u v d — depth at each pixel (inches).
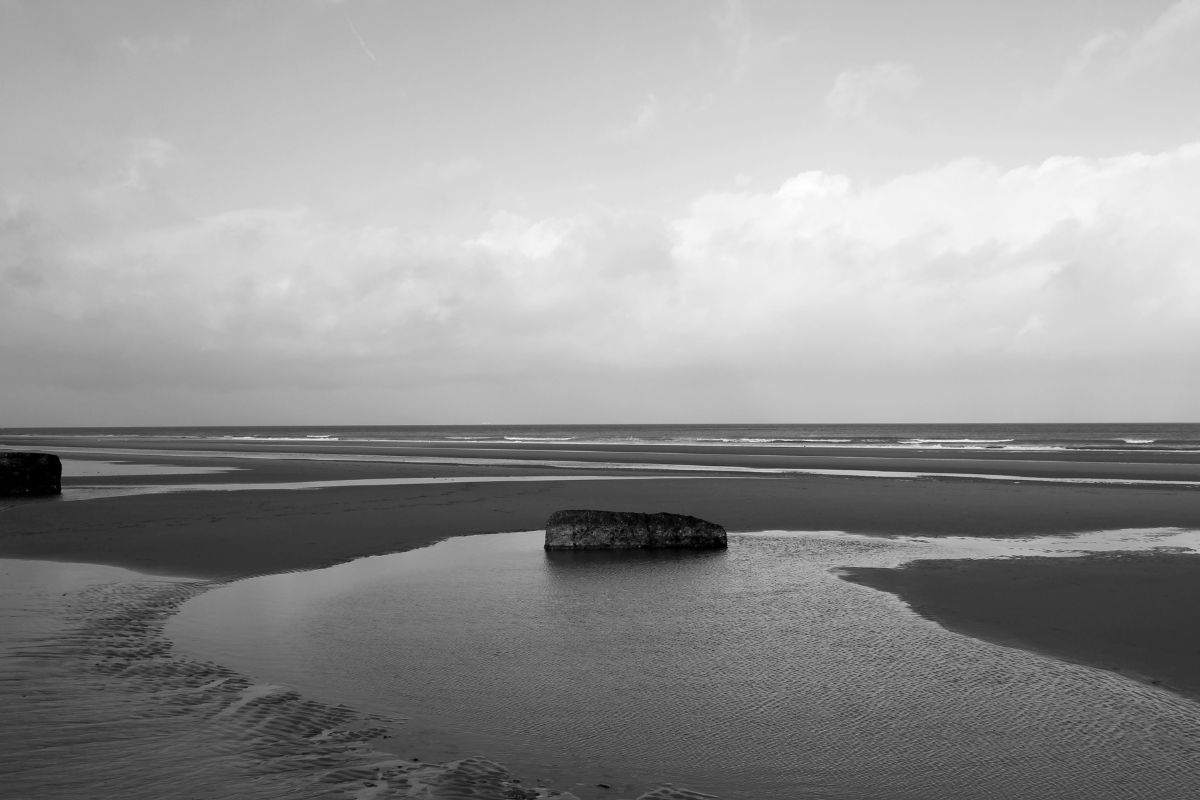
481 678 337.7
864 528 807.7
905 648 385.4
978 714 298.7
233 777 224.2
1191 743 272.4
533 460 2097.7
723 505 997.8
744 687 328.8
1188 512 912.3
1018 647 386.6
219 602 479.8
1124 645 389.1
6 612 428.5
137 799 206.2
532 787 231.1
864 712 300.7
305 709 291.7
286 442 3853.3
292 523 816.9
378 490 1169.4
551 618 446.6
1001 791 237.9
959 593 505.4
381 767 238.7
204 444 3511.3
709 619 444.5
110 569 572.7
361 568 598.2
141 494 1094.4
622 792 231.0
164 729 261.0
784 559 639.1
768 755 261.6
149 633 399.2
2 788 209.3
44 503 973.8
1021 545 701.3
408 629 419.8
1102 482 1323.8
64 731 254.2
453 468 1734.7
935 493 1135.0
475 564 618.5
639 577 565.6
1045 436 4421.8
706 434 5728.3
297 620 438.0
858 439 3841.0
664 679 338.3
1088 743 272.4
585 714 296.8
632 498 1076.5
